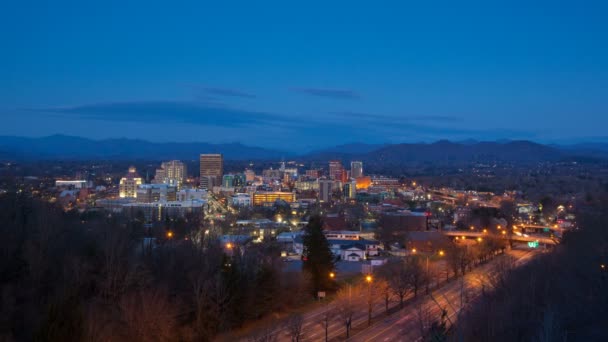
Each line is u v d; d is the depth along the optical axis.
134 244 172.88
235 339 126.75
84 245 146.38
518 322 108.62
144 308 116.38
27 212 167.50
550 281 139.38
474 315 118.12
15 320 109.50
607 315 113.12
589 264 151.75
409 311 145.75
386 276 162.12
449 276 193.12
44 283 126.94
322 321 136.25
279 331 128.75
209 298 129.12
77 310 88.62
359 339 124.25
